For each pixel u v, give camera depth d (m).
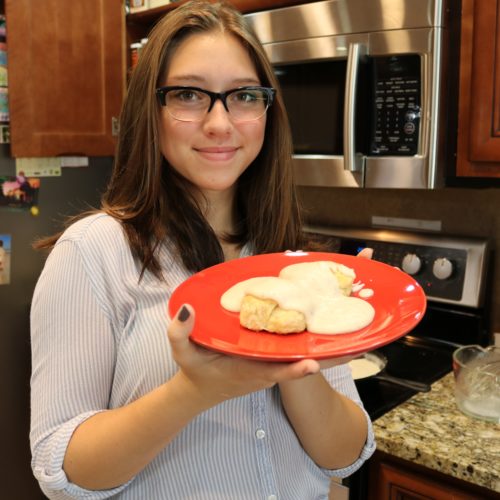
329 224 2.05
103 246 0.89
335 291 0.82
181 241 0.95
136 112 0.94
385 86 1.51
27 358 2.13
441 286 1.74
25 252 2.11
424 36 1.40
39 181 2.11
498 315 1.76
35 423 0.84
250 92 0.93
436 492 1.22
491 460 1.15
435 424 1.30
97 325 0.86
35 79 1.84
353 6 1.48
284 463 0.94
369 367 1.60
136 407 0.76
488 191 1.73
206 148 0.90
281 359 0.62
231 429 0.89
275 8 1.66
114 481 0.80
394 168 1.51
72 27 1.90
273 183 1.06
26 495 2.16
